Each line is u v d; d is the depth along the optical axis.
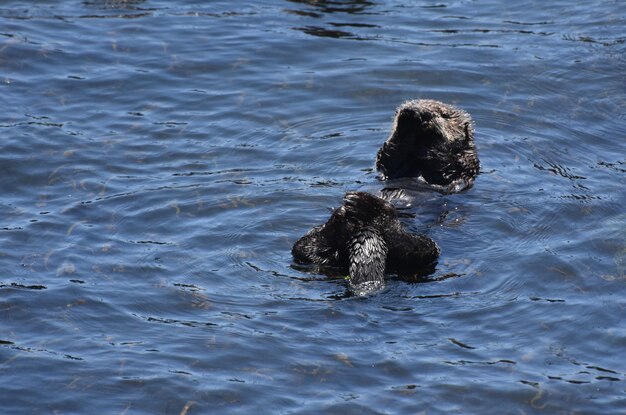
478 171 33.88
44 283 25.97
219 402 21.44
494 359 23.03
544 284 26.30
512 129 37.47
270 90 40.22
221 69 42.03
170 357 22.92
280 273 26.59
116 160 34.09
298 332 23.88
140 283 26.09
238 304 25.09
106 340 23.61
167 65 42.19
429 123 32.66
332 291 25.69
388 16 48.00
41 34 44.47
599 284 26.30
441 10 48.84
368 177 33.16
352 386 22.00
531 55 43.50
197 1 49.34
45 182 32.38
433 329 24.14
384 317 24.56
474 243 28.56
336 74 41.56
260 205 30.59
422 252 26.80
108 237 28.58
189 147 35.34
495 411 21.34
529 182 33.00
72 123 36.94
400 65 42.38
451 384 22.08
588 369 22.77
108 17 46.94
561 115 38.59
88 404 21.34
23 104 38.34
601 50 43.97
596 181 33.03
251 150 35.25
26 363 22.61
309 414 21.06
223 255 27.52
